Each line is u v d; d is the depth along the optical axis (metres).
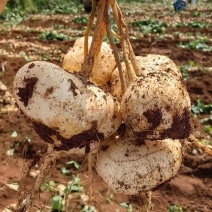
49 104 0.24
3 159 0.56
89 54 0.26
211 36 1.31
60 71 0.25
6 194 0.47
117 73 0.29
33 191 0.29
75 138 0.25
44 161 0.29
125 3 2.74
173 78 0.26
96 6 0.27
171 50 1.08
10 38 1.14
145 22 1.49
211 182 0.54
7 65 0.84
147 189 0.27
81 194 0.49
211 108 0.75
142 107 0.25
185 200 0.51
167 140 0.28
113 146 0.27
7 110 0.67
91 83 0.26
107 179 0.27
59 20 1.59
